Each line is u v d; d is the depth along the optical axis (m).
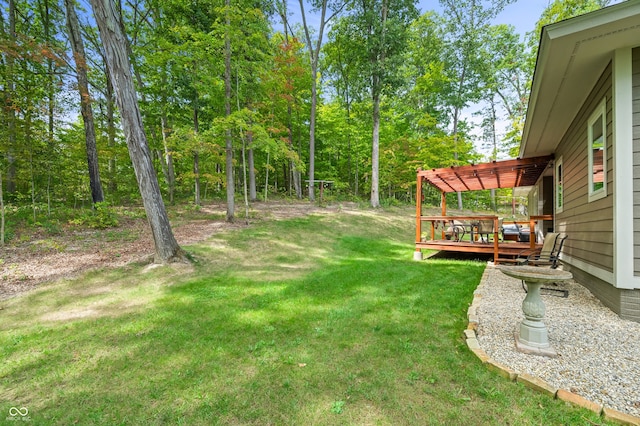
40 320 3.56
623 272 3.42
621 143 3.40
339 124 18.72
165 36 10.85
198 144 8.98
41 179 8.73
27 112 7.07
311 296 4.43
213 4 9.23
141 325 3.42
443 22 18.31
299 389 2.18
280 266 6.39
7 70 6.86
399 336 3.03
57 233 7.29
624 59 3.35
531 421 1.80
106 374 2.46
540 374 2.28
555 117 5.29
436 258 8.16
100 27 5.17
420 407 1.95
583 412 1.85
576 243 5.25
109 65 5.32
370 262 7.08
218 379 2.34
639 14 2.77
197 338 3.08
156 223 5.75
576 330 3.10
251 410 1.97
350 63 15.77
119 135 12.63
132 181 12.52
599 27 2.99
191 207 11.45
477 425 1.78
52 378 2.41
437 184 10.37
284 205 13.80
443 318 3.51
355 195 18.56
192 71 10.08
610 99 3.62
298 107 15.93
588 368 2.35
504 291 4.59
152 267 5.56
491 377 2.26
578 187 5.11
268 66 10.69
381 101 16.84
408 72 17.56
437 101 18.78
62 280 4.81
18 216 8.16
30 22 12.37
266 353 2.74
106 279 5.00
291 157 10.17
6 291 4.34
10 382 2.37
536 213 10.83
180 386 2.26
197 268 5.76
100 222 8.16
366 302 4.13
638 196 3.34
